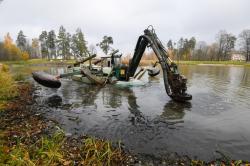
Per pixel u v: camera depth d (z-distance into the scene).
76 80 20.34
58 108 9.89
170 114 9.04
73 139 6.27
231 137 6.61
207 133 6.93
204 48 104.62
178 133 6.92
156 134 6.83
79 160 4.88
